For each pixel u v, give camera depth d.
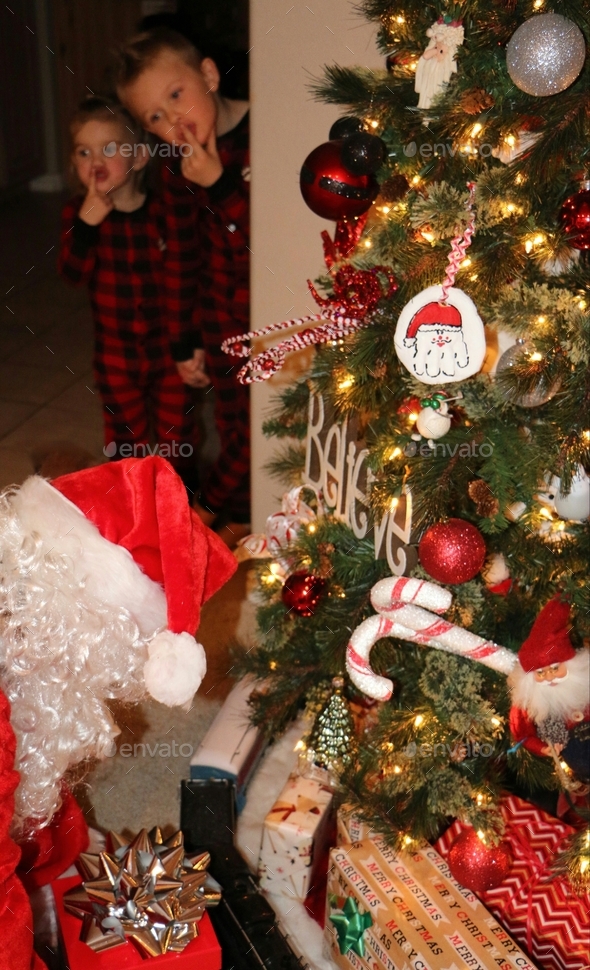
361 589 1.35
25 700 1.02
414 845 1.28
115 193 2.00
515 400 1.09
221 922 1.25
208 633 2.04
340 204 1.17
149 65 1.84
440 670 1.25
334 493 1.40
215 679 1.93
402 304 1.19
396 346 1.11
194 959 1.13
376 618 1.19
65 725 1.03
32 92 5.51
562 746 1.27
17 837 1.21
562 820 1.46
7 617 0.97
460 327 1.07
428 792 1.28
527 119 1.06
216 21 2.28
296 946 1.37
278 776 1.63
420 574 1.25
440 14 1.14
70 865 1.29
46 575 0.94
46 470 2.71
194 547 1.00
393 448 1.21
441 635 1.19
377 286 1.18
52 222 5.21
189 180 1.98
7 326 3.78
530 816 1.40
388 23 1.23
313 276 1.90
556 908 1.27
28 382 3.30
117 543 0.97
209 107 1.89
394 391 1.27
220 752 1.56
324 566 1.35
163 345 2.23
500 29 1.05
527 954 1.26
